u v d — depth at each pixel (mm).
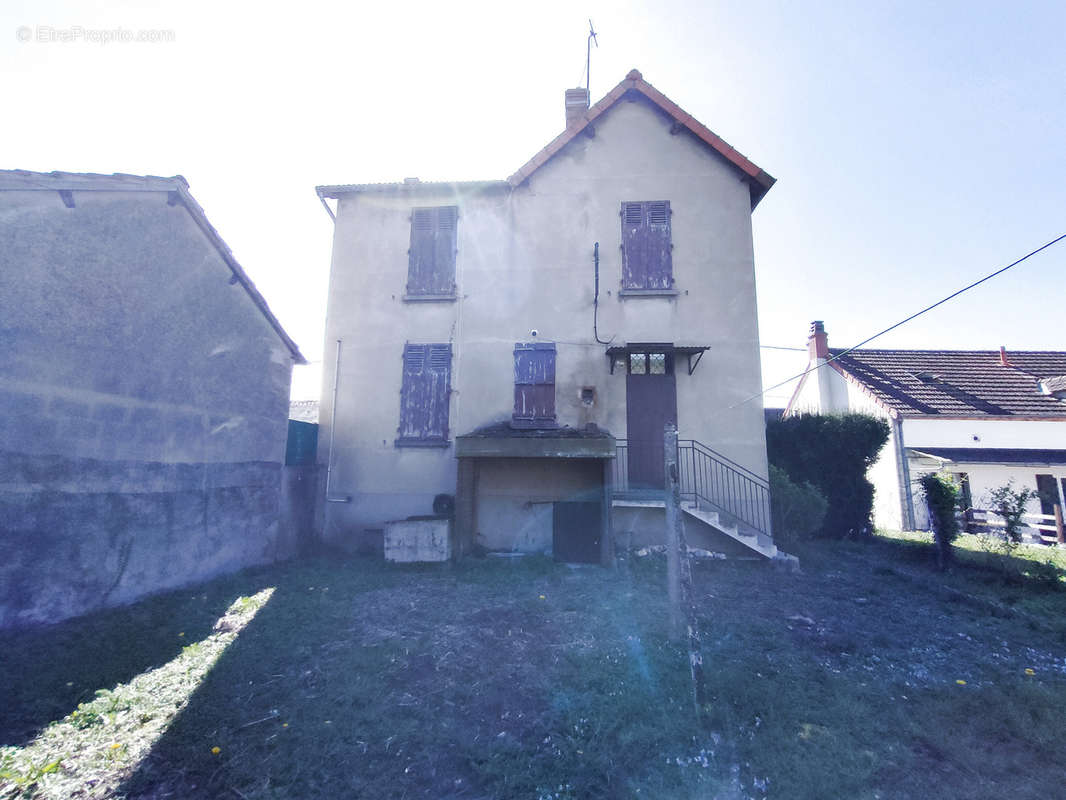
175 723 3727
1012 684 4574
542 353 10250
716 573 8305
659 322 10156
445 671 4645
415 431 10258
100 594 5953
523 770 3268
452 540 8844
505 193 10891
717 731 3684
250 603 6551
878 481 17250
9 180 5129
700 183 10594
